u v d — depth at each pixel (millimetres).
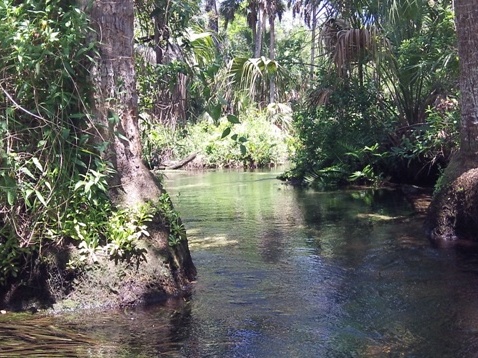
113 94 3908
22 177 3547
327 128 10961
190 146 17031
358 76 10844
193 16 6926
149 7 5629
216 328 3217
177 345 2957
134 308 3584
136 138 4059
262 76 16250
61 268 3605
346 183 10727
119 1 3971
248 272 4430
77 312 3498
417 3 9258
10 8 3564
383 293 3859
